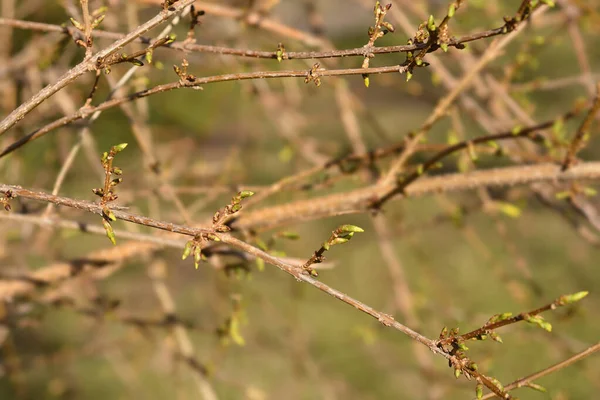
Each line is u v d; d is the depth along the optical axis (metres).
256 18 3.91
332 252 7.41
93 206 2.01
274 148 7.89
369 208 3.38
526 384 2.13
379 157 3.48
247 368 6.79
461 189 3.36
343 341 8.10
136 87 3.69
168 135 6.79
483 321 5.02
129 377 5.68
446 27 2.00
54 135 5.17
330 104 7.10
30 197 2.03
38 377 6.60
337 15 7.73
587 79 4.18
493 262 4.85
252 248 2.00
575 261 8.71
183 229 2.00
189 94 6.94
